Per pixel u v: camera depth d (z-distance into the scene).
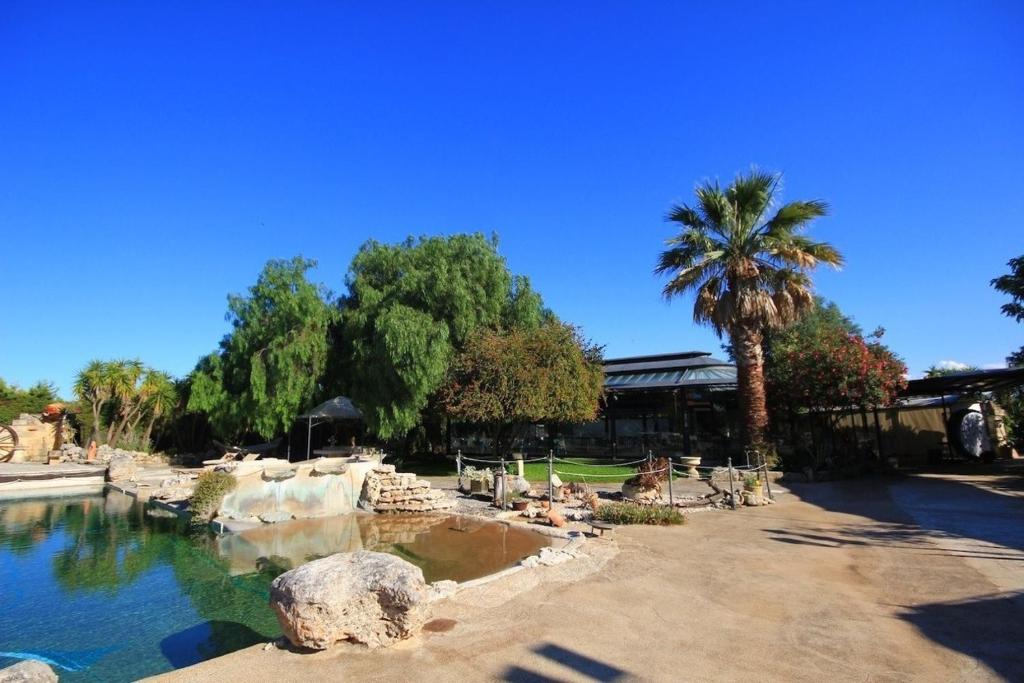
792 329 29.42
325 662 4.55
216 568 8.99
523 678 4.24
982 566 7.27
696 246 19.55
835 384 18.38
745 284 18.53
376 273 26.22
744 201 19.03
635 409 30.08
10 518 14.23
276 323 25.53
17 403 35.34
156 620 6.68
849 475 18.31
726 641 4.98
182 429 34.72
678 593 6.40
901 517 11.03
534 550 9.34
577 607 5.89
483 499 15.13
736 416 27.80
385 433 21.89
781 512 12.07
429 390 21.58
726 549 8.63
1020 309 19.39
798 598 6.21
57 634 6.26
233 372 26.78
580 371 21.45
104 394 30.73
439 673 4.33
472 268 24.81
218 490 12.65
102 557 9.80
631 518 10.94
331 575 4.96
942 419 25.25
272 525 12.23
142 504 16.92
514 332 22.64
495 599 6.16
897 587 6.54
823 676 4.28
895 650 4.75
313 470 13.89
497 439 23.25
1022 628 5.15
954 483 16.19
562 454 29.39
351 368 24.31
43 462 29.98
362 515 13.37
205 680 4.23
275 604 4.89
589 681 4.19
